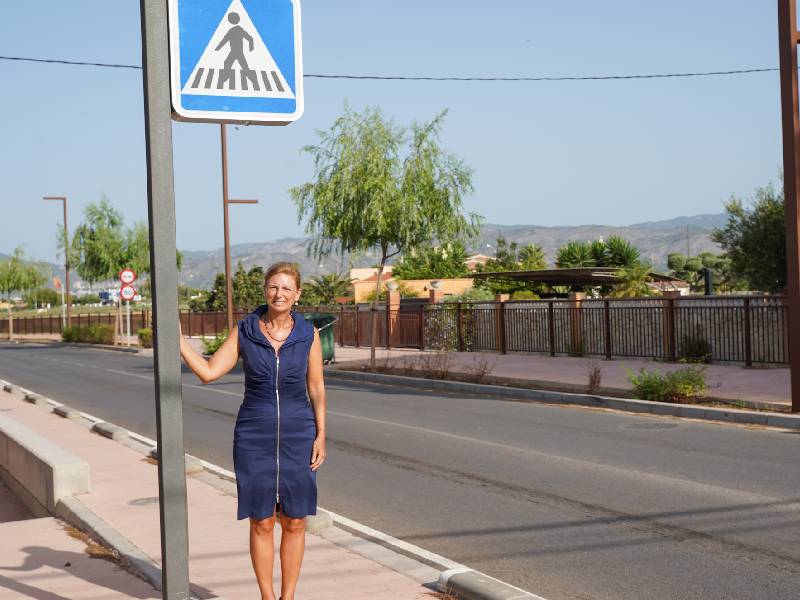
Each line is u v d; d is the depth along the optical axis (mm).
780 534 6773
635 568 6055
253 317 4492
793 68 12875
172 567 3938
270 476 4430
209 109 4129
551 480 9078
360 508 8133
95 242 46062
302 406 4500
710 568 5988
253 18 4227
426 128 22797
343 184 22484
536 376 19234
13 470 9680
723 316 19938
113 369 27875
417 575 5910
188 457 10109
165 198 3887
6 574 5852
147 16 3900
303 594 5391
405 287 55875
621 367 20422
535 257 54969
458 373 20469
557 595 5566
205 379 4312
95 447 11516
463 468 9867
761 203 25359
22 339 60469
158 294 3885
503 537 6988
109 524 7070
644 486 8648
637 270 29547
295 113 4320
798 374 12750
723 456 10133
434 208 22844
